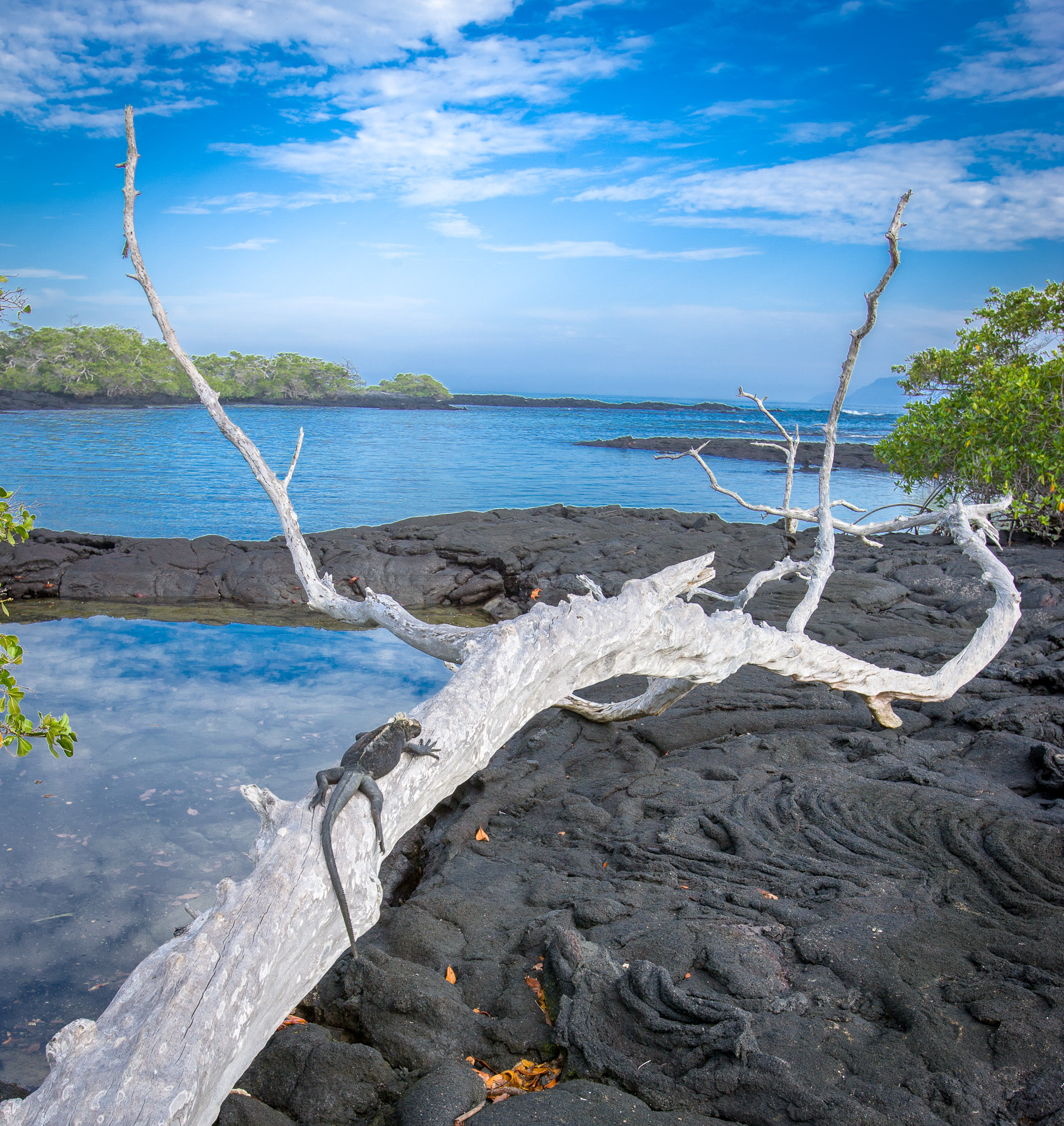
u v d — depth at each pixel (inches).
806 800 279.9
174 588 736.3
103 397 3757.4
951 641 480.1
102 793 353.4
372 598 311.1
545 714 405.4
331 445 2231.8
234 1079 131.6
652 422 4170.8
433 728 179.8
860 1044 165.9
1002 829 247.1
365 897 153.3
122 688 489.7
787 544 800.9
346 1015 194.7
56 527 1000.9
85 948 254.4
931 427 777.6
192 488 1355.8
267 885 139.6
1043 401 705.6
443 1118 153.1
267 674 525.0
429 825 333.1
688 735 354.9
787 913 215.0
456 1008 189.9
